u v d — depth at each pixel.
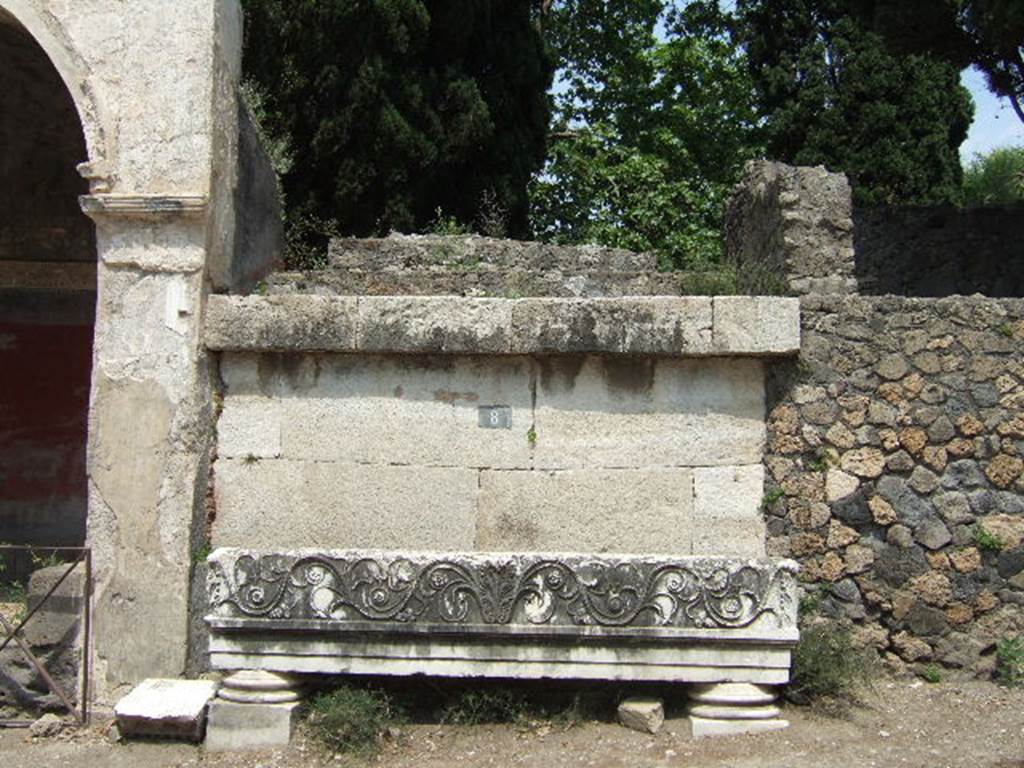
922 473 6.29
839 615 6.28
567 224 19.81
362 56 13.45
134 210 6.26
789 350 6.22
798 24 19.59
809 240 8.90
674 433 6.34
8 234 9.75
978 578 6.25
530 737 5.63
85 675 6.05
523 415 6.38
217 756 5.55
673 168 22.06
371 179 13.72
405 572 5.62
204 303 6.35
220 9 6.52
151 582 6.16
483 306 6.28
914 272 13.10
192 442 6.23
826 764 5.15
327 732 5.56
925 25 11.88
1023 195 24.66
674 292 9.20
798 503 6.32
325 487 6.43
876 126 18.72
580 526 6.32
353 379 6.46
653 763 5.25
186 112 6.33
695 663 5.56
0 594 7.88
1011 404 6.28
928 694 6.02
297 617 5.62
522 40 15.36
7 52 8.38
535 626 5.55
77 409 9.72
